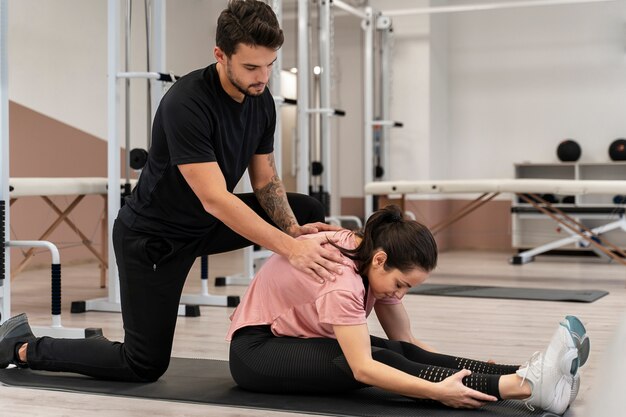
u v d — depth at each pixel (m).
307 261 2.26
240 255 8.00
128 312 2.57
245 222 2.32
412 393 2.17
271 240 2.31
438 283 5.89
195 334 3.73
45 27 5.84
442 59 8.82
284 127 9.30
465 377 2.20
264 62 2.22
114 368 2.62
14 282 5.82
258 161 2.62
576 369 2.14
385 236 2.21
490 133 8.83
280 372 2.36
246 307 2.46
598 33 8.41
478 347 3.39
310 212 2.70
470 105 8.91
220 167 2.47
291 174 9.28
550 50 8.59
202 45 4.76
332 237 2.35
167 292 2.55
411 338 2.62
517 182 6.00
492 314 4.36
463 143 8.94
